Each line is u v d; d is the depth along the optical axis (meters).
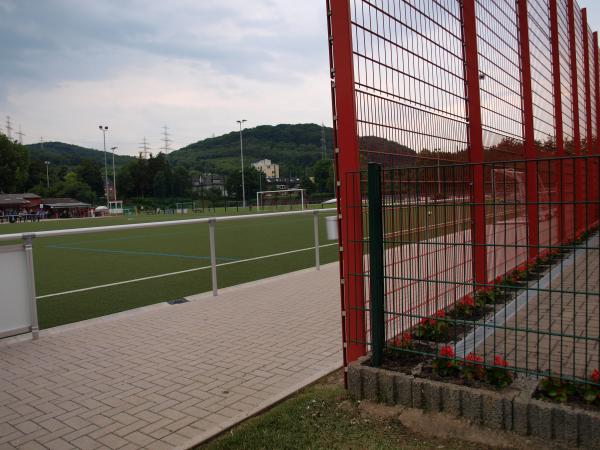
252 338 4.98
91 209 69.12
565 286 6.00
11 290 5.00
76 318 6.38
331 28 3.36
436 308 3.97
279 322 5.56
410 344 3.63
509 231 6.22
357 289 3.46
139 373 4.11
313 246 14.60
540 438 2.62
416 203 3.76
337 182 3.46
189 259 12.43
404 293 3.69
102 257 13.47
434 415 2.92
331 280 8.07
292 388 3.57
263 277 9.24
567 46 10.61
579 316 4.97
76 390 3.79
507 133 6.30
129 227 5.85
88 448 2.90
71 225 34.44
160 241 18.75
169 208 77.00
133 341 5.02
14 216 52.78
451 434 2.77
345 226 3.46
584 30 12.84
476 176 5.03
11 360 4.54
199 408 3.37
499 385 2.90
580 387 2.74
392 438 2.79
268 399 3.42
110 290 8.27
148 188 101.31
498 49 5.96
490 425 2.76
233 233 21.30
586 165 2.54
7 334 4.94
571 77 10.95
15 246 5.05
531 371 2.83
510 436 2.67
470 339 4.02
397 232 3.58
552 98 9.07
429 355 3.22
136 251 14.95
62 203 78.62
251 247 14.85
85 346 4.90
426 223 3.91
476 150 5.00
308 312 5.98
